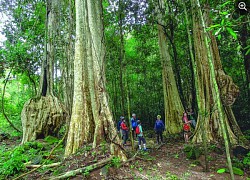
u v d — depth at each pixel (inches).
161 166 252.1
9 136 576.4
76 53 313.6
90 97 302.2
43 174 230.8
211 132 364.2
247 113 553.6
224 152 303.7
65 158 261.4
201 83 386.9
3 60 524.7
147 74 831.1
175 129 536.4
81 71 306.7
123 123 391.9
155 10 594.2
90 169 212.5
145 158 270.7
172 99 560.1
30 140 439.5
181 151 332.5
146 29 642.2
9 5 650.8
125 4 568.7
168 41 667.4
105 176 203.6
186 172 234.7
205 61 389.7
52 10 498.3
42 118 461.4
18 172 243.0
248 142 356.2
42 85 501.4
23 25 632.4
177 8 533.6
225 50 541.0
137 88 851.4
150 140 484.4
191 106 588.7
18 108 782.5
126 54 781.3
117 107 809.5
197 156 288.0
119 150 249.3
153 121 812.0
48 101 483.2
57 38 486.0
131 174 215.8
